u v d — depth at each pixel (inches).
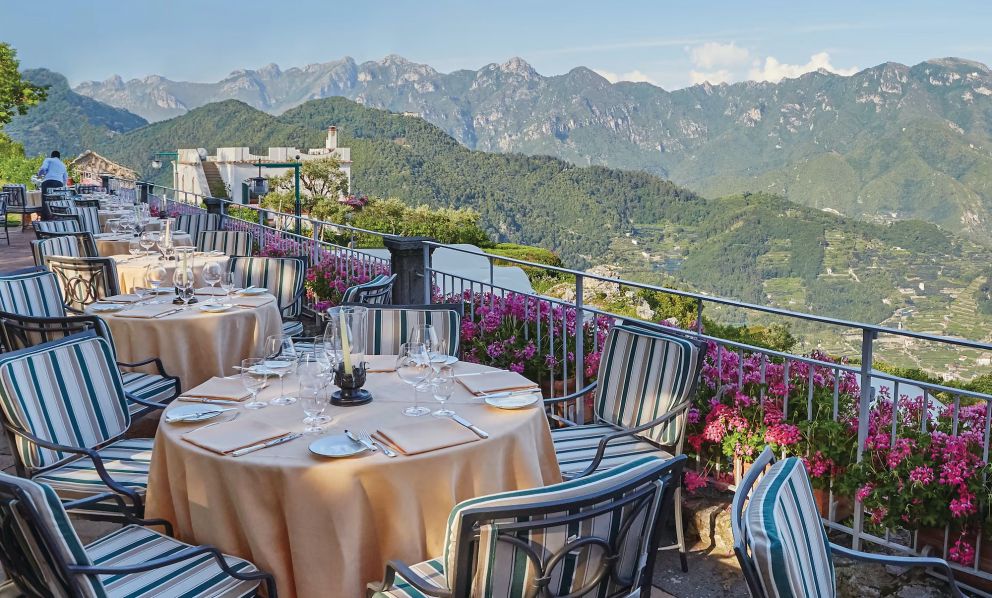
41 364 124.0
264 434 100.5
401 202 1122.7
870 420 134.1
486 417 109.3
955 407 117.0
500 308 210.1
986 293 7071.9
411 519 94.7
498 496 68.2
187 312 186.1
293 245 382.0
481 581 69.4
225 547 96.4
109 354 135.9
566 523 69.3
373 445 97.0
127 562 92.3
